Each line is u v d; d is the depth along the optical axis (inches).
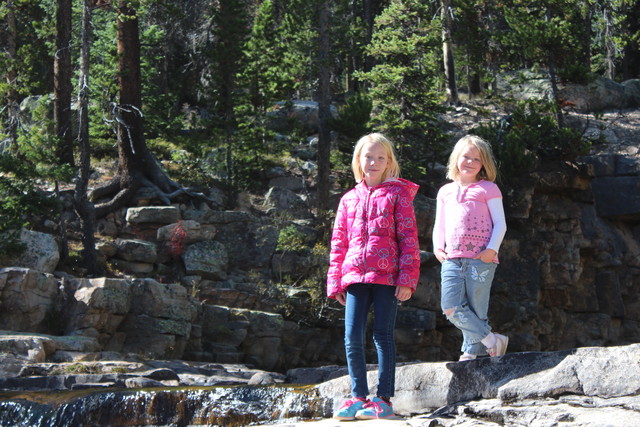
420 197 959.0
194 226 813.2
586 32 1517.0
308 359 754.8
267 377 311.7
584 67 1112.2
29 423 221.8
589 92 1283.2
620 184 1095.0
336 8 1236.5
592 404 157.9
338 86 1649.9
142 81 1154.0
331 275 179.5
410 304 872.3
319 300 764.6
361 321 173.9
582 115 1358.3
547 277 1014.4
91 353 454.3
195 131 1103.6
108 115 919.0
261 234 841.5
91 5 749.9
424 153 1039.6
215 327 668.7
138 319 587.2
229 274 815.7
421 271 884.6
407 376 194.1
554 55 1147.9
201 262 784.3
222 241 835.4
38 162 724.7
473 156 190.9
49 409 221.6
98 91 951.6
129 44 895.1
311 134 1238.9
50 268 653.3
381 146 181.0
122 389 231.6
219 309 681.6
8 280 545.0
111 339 571.5
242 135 1005.2
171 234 800.9
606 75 1748.3
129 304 584.1
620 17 1521.9
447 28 1305.4
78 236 789.2
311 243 863.7
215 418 204.5
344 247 180.2
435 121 1051.9
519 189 990.4
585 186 1069.8
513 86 1430.9
